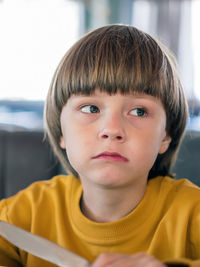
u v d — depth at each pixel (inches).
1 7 140.6
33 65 143.2
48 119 25.2
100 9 146.6
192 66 141.4
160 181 24.0
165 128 22.6
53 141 26.0
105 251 21.5
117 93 19.6
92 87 19.9
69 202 24.0
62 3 143.9
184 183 24.8
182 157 37.3
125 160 18.8
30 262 22.8
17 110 132.2
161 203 22.1
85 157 19.3
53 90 23.3
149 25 147.3
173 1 143.4
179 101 23.6
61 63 22.8
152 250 21.1
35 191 26.0
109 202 21.2
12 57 141.9
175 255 21.1
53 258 16.9
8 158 39.4
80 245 22.5
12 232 18.2
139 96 19.8
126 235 21.2
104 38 21.7
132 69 20.1
